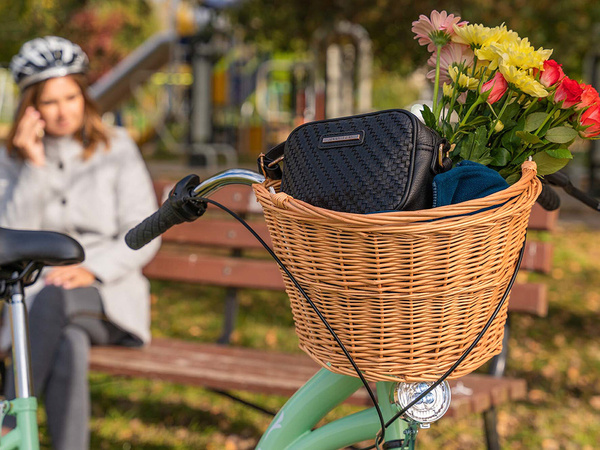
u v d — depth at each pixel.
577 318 4.46
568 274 5.54
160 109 15.50
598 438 2.97
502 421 3.12
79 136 2.60
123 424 3.04
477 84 1.15
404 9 7.40
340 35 9.47
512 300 2.49
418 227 0.98
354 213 1.04
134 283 2.57
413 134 1.04
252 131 13.66
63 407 2.21
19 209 2.53
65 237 1.68
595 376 3.59
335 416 3.17
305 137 1.14
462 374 1.09
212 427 3.02
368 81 11.05
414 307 1.04
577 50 7.94
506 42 1.11
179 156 14.07
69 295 2.32
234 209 3.06
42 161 2.53
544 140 1.13
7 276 1.62
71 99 2.51
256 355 2.56
